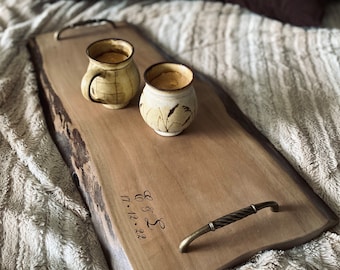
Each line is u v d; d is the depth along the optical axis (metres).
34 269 0.56
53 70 0.88
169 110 0.65
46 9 1.13
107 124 0.72
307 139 0.72
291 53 0.96
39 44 0.97
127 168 0.65
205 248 0.54
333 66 0.91
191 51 0.99
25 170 0.69
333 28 1.04
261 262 0.54
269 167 0.64
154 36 1.05
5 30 1.03
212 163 0.65
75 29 1.04
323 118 0.76
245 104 0.81
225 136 0.70
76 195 0.68
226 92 0.84
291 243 0.56
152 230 0.56
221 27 1.07
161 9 1.15
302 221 0.57
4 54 0.95
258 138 0.71
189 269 0.52
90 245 0.60
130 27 1.05
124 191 0.61
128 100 0.74
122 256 0.54
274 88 0.84
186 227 0.56
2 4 1.13
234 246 0.54
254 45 0.99
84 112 0.75
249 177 0.63
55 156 0.73
